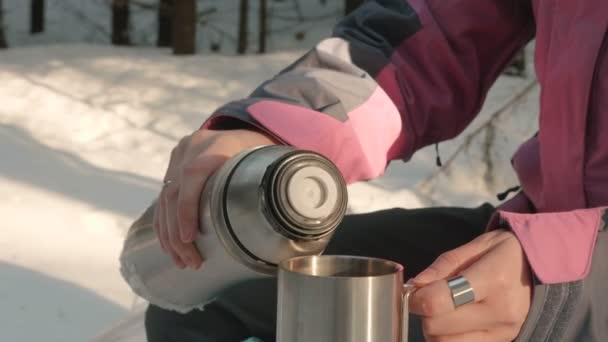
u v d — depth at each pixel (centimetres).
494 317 63
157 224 76
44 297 197
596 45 86
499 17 107
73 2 700
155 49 523
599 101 87
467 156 315
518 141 317
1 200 265
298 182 58
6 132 335
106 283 208
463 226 110
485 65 110
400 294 55
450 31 106
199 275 75
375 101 98
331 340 53
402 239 106
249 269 65
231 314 103
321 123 91
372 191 295
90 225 251
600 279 67
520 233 66
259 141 86
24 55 451
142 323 142
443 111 107
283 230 58
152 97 394
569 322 66
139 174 307
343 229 108
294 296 54
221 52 598
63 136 343
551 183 93
